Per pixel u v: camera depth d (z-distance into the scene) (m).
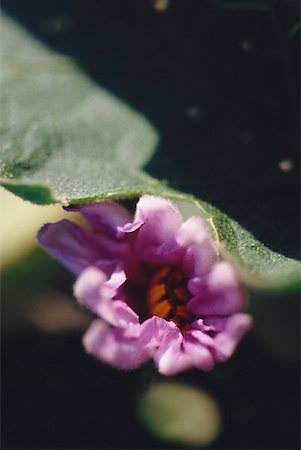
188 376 0.22
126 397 0.22
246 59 0.20
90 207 0.17
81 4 0.22
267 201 0.18
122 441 0.22
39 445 0.22
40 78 0.21
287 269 0.16
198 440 0.21
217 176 0.18
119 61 0.21
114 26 0.22
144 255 0.17
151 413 0.22
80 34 0.22
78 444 0.22
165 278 0.17
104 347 0.15
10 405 0.22
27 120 0.20
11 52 0.22
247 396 0.21
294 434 0.21
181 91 0.21
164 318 0.16
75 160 0.19
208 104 0.20
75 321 0.23
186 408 0.22
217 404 0.21
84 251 0.17
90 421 0.22
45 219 0.22
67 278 0.23
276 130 0.20
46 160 0.18
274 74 0.19
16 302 0.23
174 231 0.16
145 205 0.16
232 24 0.20
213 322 0.16
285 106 0.20
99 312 0.16
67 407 0.22
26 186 0.16
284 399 0.21
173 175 0.18
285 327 0.20
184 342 0.16
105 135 0.20
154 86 0.21
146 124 0.20
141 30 0.21
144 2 0.21
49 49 0.22
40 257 0.23
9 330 0.23
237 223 0.17
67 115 0.20
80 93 0.21
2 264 0.24
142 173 0.18
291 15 0.19
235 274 0.16
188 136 0.20
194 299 0.16
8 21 0.22
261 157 0.19
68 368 0.23
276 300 0.20
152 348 0.16
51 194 0.16
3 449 0.22
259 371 0.21
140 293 0.17
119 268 0.17
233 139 0.20
